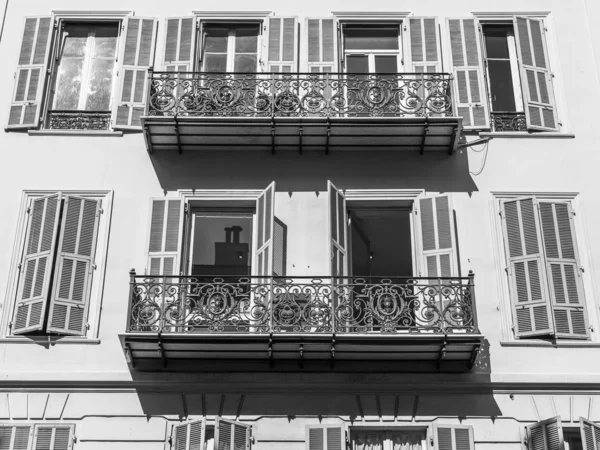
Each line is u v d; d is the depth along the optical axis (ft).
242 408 51.75
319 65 61.31
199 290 52.54
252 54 62.90
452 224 56.18
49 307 53.83
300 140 58.08
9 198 57.11
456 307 52.29
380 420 51.57
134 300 52.54
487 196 57.72
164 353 52.01
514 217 56.65
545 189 57.88
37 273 54.49
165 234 56.08
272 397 52.03
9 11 63.10
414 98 59.62
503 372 52.80
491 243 56.34
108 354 53.31
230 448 49.11
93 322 54.08
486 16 63.41
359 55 63.00
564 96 60.80
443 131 57.57
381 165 58.80
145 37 62.08
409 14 63.16
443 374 52.70
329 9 63.36
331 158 59.00
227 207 58.39
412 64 61.46
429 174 58.54
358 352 51.98
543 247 55.26
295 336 50.80
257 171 58.54
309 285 52.31
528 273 54.95
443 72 59.93
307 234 56.90
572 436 51.62
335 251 55.42
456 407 51.93
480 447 50.98
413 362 52.95
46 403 51.83
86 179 57.93
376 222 58.85
